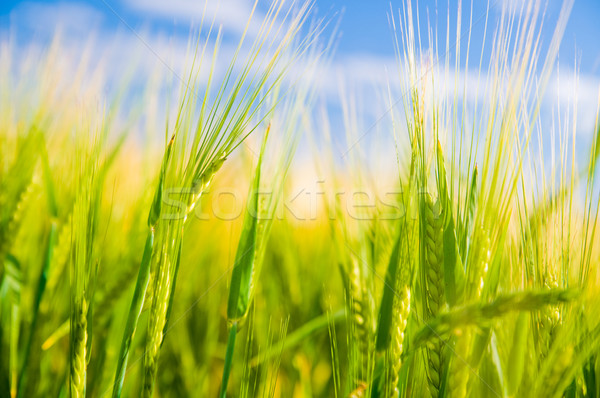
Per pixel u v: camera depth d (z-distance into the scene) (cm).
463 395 48
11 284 57
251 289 51
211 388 64
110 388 51
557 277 51
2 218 60
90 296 50
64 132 65
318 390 63
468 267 49
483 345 47
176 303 67
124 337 49
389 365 49
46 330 58
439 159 49
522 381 50
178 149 50
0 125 65
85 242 50
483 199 49
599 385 50
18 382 56
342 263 55
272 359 60
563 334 49
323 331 68
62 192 63
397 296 49
